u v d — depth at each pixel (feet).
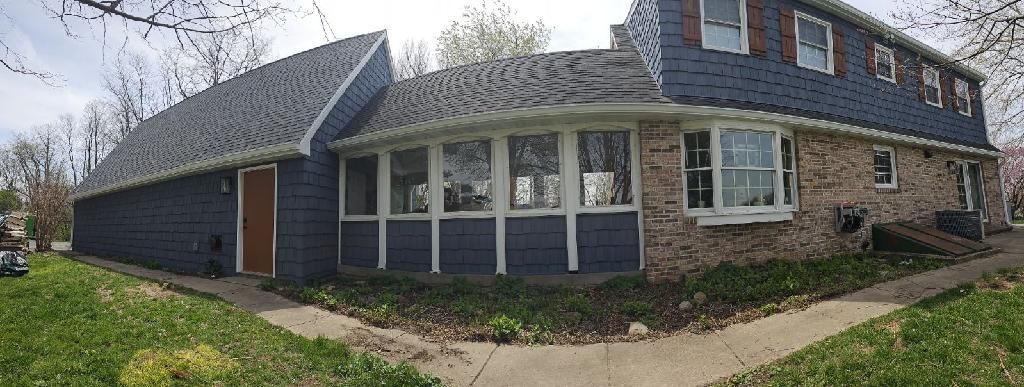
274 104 35.24
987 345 12.59
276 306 21.58
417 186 27.84
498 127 25.11
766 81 28.43
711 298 20.63
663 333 17.01
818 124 27.55
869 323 15.29
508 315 19.13
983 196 45.16
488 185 25.80
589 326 18.29
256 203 30.40
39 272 29.27
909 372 11.28
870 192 32.22
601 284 23.57
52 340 14.70
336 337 17.10
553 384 13.23
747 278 22.89
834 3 31.76
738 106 26.09
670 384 12.85
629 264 24.14
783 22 30.01
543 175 24.91
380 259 28.37
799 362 13.03
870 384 11.04
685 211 24.67
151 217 39.47
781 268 24.29
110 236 45.80
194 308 19.72
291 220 27.94
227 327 17.22
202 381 12.26
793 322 16.83
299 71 39.73
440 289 24.02
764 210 25.64
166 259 36.99
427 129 25.50
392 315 19.85
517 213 24.79
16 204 92.12
